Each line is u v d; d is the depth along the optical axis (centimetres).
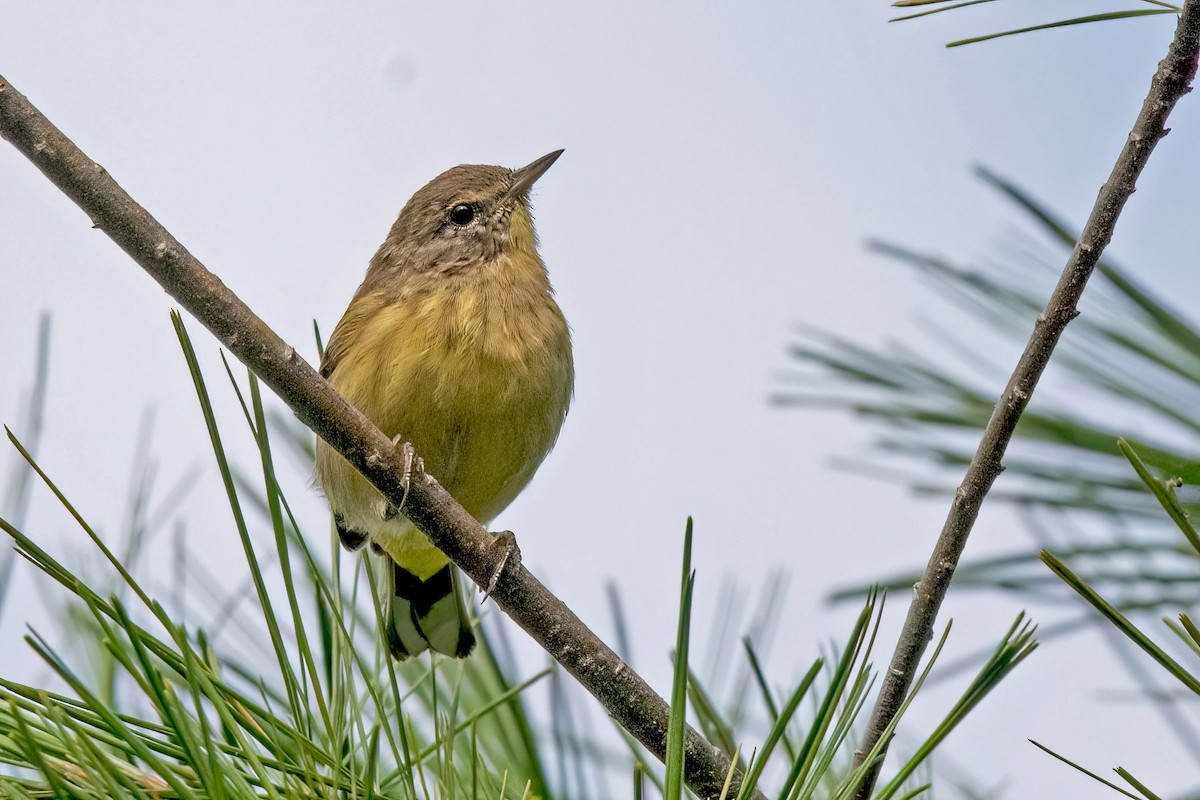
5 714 397
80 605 538
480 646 583
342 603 564
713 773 494
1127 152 466
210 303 540
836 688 410
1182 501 573
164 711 373
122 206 525
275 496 426
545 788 525
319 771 463
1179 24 455
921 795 548
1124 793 360
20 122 506
